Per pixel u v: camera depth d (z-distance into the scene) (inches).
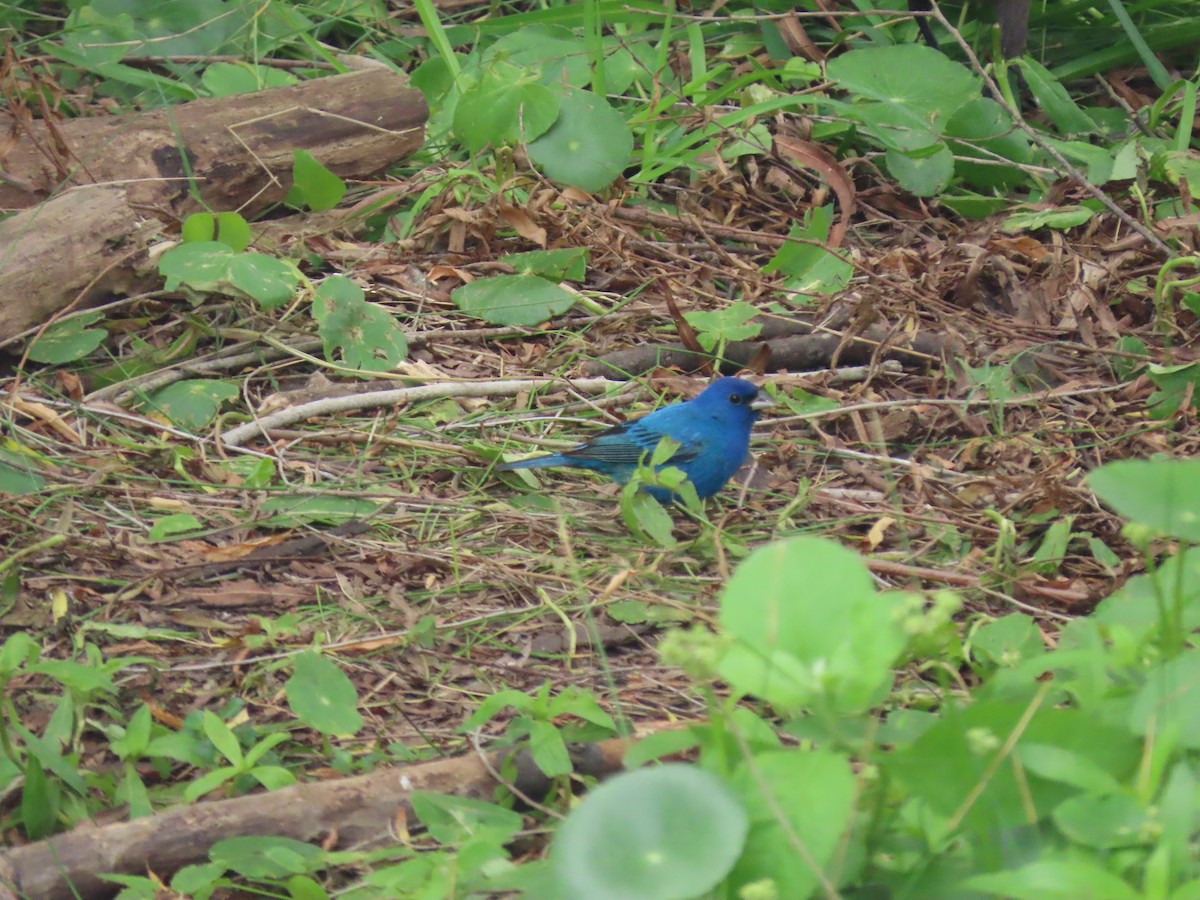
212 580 334.6
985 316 491.2
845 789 168.9
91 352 433.7
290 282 429.1
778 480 410.9
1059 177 553.0
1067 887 160.7
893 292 489.4
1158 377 426.3
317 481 386.3
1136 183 529.0
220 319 453.1
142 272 443.5
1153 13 651.5
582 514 386.6
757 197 556.7
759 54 627.5
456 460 404.5
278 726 280.8
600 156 522.6
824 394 445.4
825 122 573.6
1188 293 449.4
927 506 384.8
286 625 299.6
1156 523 193.5
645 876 163.3
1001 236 529.3
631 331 480.4
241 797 240.8
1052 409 437.7
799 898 167.9
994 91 527.8
